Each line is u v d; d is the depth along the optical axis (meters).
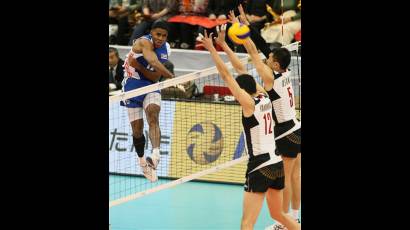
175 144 21.47
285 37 22.48
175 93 21.59
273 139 16.36
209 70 18.19
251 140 16.20
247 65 19.72
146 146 21.20
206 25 22.11
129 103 18.84
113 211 19.17
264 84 17.94
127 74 18.88
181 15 22.56
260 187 16.20
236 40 17.48
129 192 20.53
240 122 21.38
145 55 18.42
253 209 16.28
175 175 21.45
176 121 21.50
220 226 18.02
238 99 16.11
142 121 19.00
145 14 22.83
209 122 21.45
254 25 22.33
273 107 17.95
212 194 21.03
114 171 21.73
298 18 22.53
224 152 21.47
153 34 18.50
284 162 18.09
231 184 22.05
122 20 23.30
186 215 18.91
